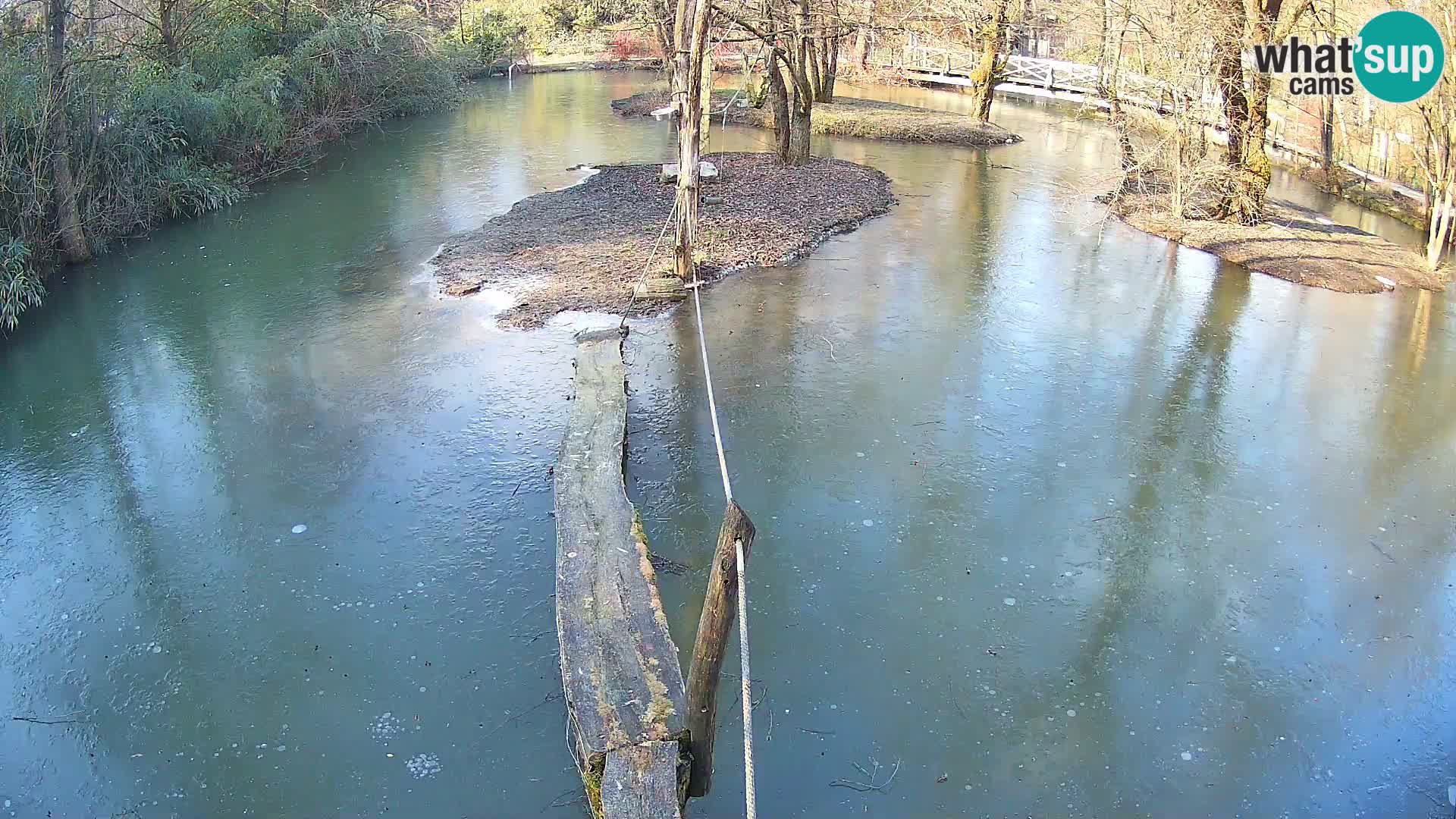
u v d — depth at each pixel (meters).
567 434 7.98
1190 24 14.28
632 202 15.91
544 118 24.73
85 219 13.52
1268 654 6.08
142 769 5.29
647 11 28.36
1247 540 7.20
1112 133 22.88
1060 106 27.56
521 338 10.54
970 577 6.78
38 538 7.24
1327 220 15.34
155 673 5.96
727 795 5.09
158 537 7.25
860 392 9.38
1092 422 8.88
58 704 5.74
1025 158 20.53
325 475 8.01
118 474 8.07
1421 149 14.31
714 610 4.40
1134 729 5.53
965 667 5.97
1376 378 9.80
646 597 5.86
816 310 11.43
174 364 10.06
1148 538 7.21
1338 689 5.80
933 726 5.53
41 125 12.45
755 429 8.66
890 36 26.95
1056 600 6.57
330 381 9.62
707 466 8.08
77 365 10.09
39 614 6.46
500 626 6.32
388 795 5.12
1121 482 7.92
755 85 25.92
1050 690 5.80
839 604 6.50
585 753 4.76
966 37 27.62
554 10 37.34
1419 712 5.63
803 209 15.70
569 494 7.04
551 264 12.81
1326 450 8.42
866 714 5.61
